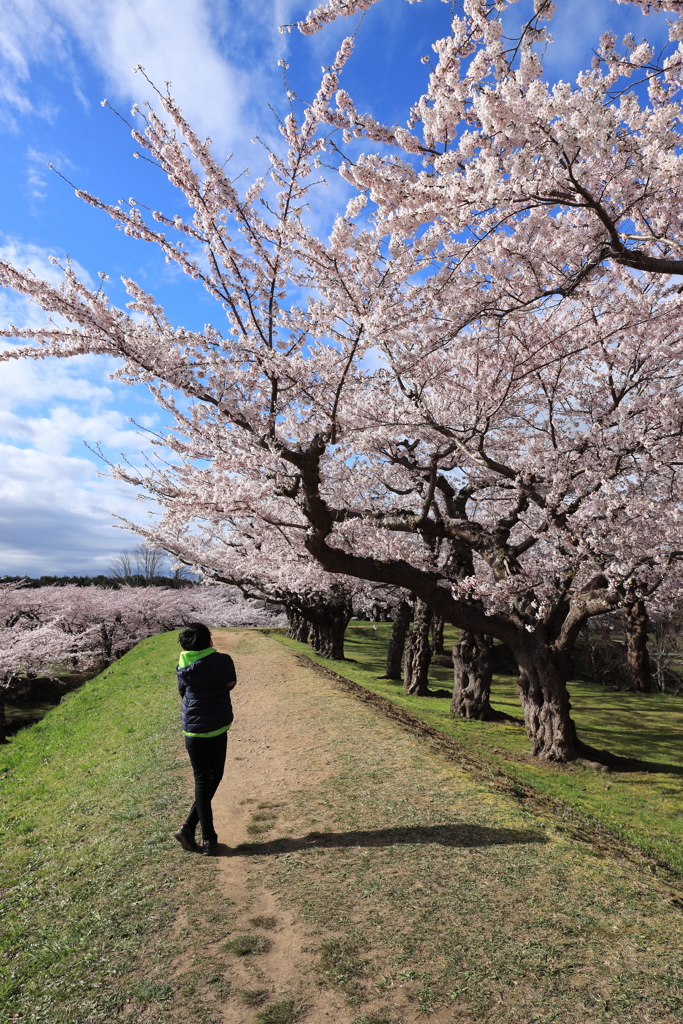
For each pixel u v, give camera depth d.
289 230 5.86
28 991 3.44
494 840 5.18
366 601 28.81
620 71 5.22
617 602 10.07
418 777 6.93
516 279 7.78
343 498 14.12
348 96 4.82
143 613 40.41
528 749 11.80
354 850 5.13
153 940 3.92
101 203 6.42
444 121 4.96
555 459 10.80
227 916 4.18
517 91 4.09
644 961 3.43
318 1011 3.16
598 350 10.19
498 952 3.58
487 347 9.47
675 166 4.61
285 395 8.23
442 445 12.65
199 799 5.29
